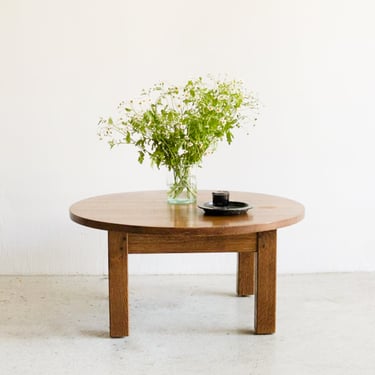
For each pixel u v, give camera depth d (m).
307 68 3.83
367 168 3.92
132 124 3.03
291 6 3.78
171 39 3.78
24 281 3.79
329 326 2.99
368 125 3.89
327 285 3.70
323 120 3.88
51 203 3.88
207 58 3.80
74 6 3.72
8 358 2.61
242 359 2.60
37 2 3.71
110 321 2.82
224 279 3.86
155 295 3.50
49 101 3.79
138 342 2.78
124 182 3.88
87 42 3.76
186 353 2.66
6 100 3.78
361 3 3.79
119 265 2.76
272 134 3.88
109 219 2.61
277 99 3.85
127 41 3.77
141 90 3.80
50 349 2.71
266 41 3.80
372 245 3.96
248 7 3.77
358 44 3.82
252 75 3.82
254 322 2.98
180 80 3.81
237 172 3.90
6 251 3.90
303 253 3.96
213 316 3.14
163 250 2.73
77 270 3.94
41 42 3.74
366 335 2.87
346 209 3.95
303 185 3.93
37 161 3.84
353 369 2.50
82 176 3.86
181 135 2.94
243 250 2.77
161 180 3.89
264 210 2.85
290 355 2.64
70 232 3.90
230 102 3.04
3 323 3.03
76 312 3.20
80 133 3.82
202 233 2.43
